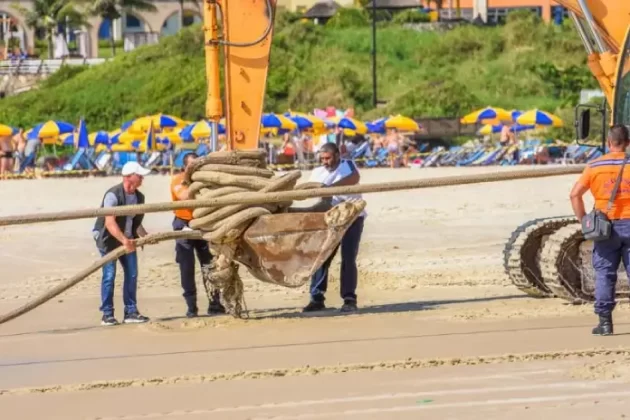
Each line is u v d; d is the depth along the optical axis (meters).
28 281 49.62
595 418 23.28
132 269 37.75
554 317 35.72
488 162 138.75
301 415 24.28
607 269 32.09
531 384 26.30
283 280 35.88
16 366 30.95
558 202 77.88
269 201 34.59
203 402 25.77
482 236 61.44
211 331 35.31
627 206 31.62
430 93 188.25
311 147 141.62
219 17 39.25
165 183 106.38
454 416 23.77
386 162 138.88
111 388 27.62
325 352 31.12
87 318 39.22
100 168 134.75
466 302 39.94
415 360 29.19
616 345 30.72
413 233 63.50
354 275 38.69
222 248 36.25
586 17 38.19
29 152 137.38
